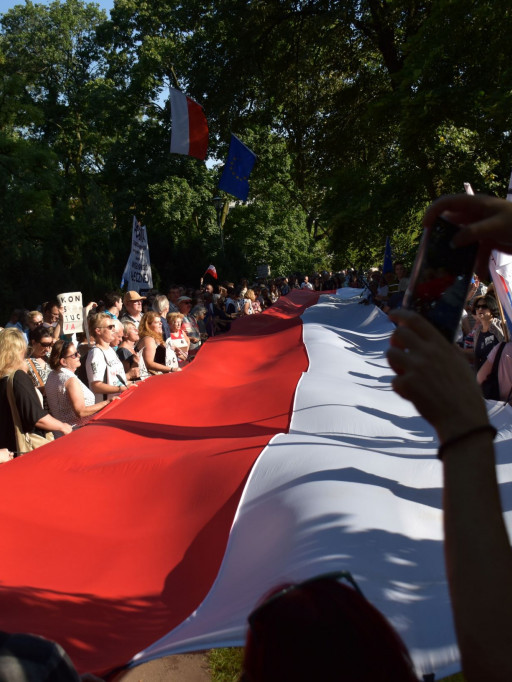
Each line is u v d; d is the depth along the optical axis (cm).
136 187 3538
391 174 1852
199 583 306
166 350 824
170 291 1321
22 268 2623
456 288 104
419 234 1844
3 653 153
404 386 95
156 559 333
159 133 3688
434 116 1642
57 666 155
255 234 3931
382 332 1141
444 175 1723
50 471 442
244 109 2975
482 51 1614
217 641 233
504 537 88
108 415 585
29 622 276
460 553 88
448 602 231
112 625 275
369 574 244
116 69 4159
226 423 581
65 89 4778
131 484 409
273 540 309
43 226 3050
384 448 470
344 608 93
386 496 338
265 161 3562
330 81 2762
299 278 3806
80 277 2548
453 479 91
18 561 337
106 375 685
